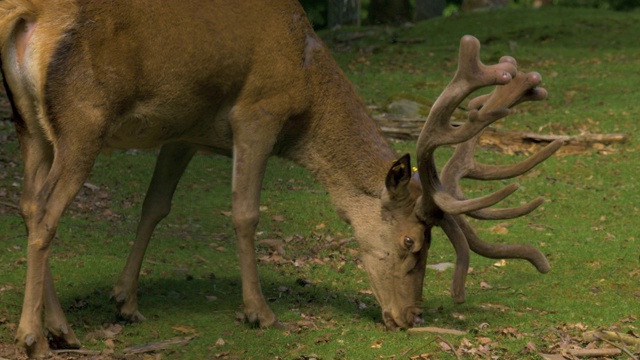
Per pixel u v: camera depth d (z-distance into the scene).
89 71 8.80
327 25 42.31
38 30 8.65
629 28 34.47
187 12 9.42
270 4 10.01
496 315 11.18
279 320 10.65
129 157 19.34
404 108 23.80
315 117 10.37
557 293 12.30
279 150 10.57
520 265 13.74
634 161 19.89
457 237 10.05
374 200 10.33
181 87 9.51
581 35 33.72
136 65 9.14
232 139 10.23
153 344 9.65
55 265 12.07
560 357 9.48
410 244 10.05
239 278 12.58
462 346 9.73
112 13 8.91
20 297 10.59
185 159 10.60
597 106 24.55
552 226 15.98
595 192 17.89
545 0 46.16
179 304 11.12
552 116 23.70
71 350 9.17
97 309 10.68
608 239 15.08
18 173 17.39
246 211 10.05
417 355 9.48
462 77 9.34
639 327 10.62
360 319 10.89
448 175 10.59
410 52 32.50
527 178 18.98
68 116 8.76
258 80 9.94
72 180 8.83
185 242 14.21
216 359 9.37
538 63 30.31
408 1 39.69
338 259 13.97
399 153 20.67
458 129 9.52
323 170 10.51
